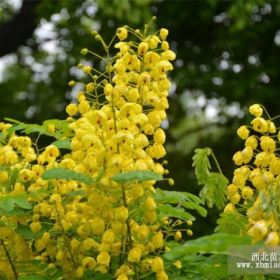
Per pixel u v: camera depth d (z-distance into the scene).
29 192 3.07
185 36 12.81
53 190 3.04
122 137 2.71
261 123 2.94
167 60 3.00
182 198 3.01
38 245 3.04
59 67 13.48
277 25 12.23
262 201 2.60
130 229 2.90
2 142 3.52
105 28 12.20
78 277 2.92
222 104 12.60
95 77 3.00
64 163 2.99
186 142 14.41
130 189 2.81
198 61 12.58
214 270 2.72
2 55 11.89
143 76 2.89
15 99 14.00
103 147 2.79
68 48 13.19
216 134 13.07
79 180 2.69
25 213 3.03
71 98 13.06
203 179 3.38
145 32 3.12
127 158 2.78
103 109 2.89
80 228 2.96
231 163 11.78
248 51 12.45
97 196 2.84
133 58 2.95
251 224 2.72
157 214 2.98
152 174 2.56
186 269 2.89
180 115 13.27
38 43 13.45
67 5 11.78
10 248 3.17
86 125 2.83
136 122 2.78
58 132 3.42
